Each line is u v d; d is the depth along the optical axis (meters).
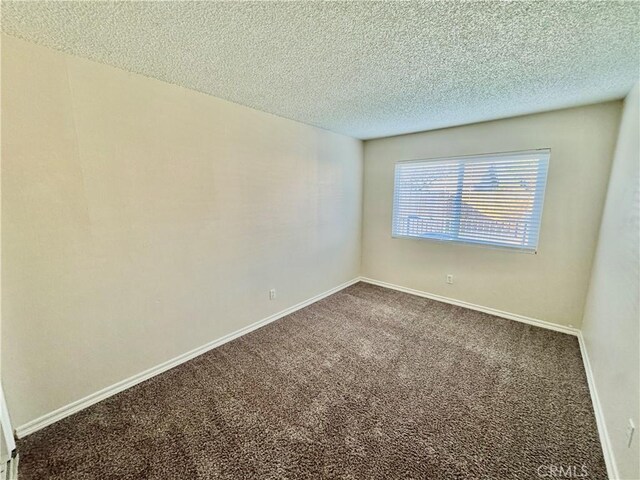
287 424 1.71
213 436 1.63
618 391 1.48
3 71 1.42
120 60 1.70
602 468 1.43
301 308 3.47
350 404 1.87
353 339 2.72
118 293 1.95
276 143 2.89
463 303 3.50
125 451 1.53
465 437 1.61
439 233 3.61
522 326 2.97
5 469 1.36
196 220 2.32
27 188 1.54
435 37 1.45
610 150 2.46
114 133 1.82
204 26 1.35
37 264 1.61
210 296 2.50
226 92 2.23
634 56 1.62
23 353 1.60
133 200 1.95
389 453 1.52
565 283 2.80
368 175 4.22
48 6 1.19
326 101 2.44
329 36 1.44
